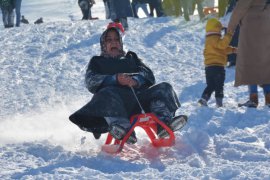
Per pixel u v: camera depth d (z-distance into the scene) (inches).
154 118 277.4
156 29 858.1
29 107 470.6
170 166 251.9
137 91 297.4
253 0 378.6
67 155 277.1
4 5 1068.5
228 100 445.7
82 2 1145.4
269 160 253.4
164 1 994.7
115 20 855.1
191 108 404.8
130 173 238.7
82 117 282.5
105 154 276.5
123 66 303.9
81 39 822.5
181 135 302.0
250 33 378.9
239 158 259.6
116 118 275.6
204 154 271.6
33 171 247.6
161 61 660.1
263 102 422.9
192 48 729.0
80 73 619.8
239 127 323.6
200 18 916.0
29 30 936.9
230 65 605.6
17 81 588.7
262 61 377.4
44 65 668.1
